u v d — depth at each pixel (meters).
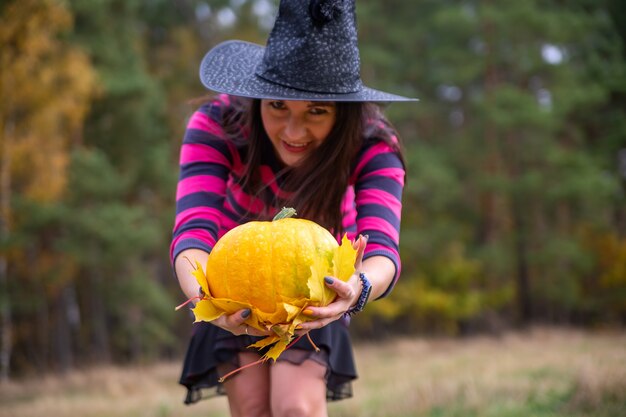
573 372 7.05
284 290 1.68
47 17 15.62
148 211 23.05
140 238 19.03
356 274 1.84
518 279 28.92
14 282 19.84
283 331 1.66
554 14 25.88
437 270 26.09
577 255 26.05
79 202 19.27
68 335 21.31
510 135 26.48
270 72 2.22
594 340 17.42
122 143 21.16
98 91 17.78
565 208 28.70
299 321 1.67
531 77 27.48
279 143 2.32
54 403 10.99
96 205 19.23
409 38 28.17
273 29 2.25
